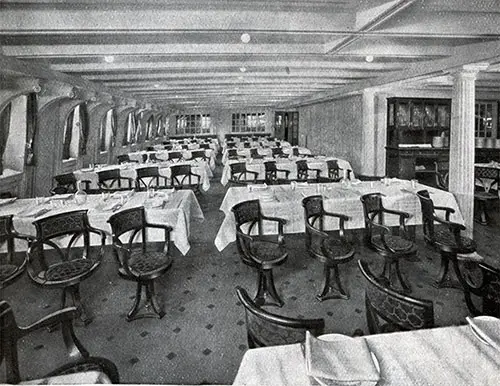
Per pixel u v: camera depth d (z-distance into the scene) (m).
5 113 6.49
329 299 3.77
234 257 5.05
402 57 6.42
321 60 7.51
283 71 8.80
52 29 4.01
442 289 3.94
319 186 5.50
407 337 1.74
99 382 1.72
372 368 1.46
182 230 4.24
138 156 11.87
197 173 9.37
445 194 5.03
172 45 5.76
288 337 1.75
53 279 3.18
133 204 4.45
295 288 4.05
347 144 12.91
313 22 4.35
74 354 2.49
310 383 1.43
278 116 23.23
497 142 10.57
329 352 1.56
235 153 12.66
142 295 3.95
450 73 6.41
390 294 1.91
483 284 2.80
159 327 3.32
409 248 3.77
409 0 3.33
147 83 9.77
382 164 11.74
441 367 1.51
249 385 1.43
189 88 11.34
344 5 4.04
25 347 3.05
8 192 6.40
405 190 5.10
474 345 1.66
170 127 24.11
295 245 5.46
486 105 12.37
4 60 5.26
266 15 4.25
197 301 3.81
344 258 3.57
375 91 10.65
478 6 4.06
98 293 4.02
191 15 4.17
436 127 11.29
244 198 4.81
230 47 5.86
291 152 13.37
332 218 4.72
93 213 4.12
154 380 2.61
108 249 5.31
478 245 5.38
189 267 4.71
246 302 1.83
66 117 8.27
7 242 3.72
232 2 3.99
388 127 11.33
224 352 2.94
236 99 16.73
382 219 4.50
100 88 9.38
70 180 6.75
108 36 5.14
